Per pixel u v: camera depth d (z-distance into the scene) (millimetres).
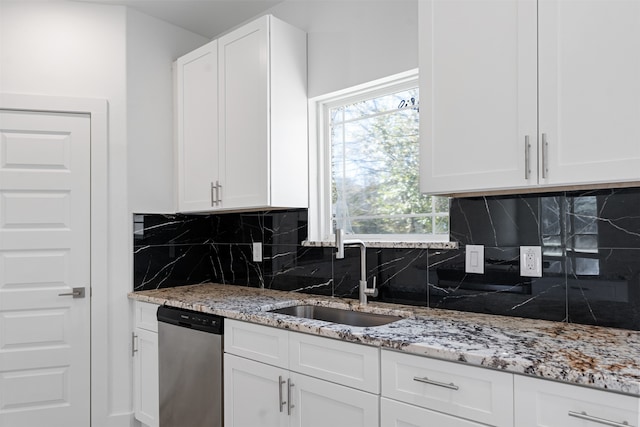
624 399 1058
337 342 1628
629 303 1549
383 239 2365
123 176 2803
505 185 1542
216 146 2662
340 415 1619
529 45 1494
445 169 1697
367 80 2318
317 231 2609
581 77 1391
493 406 1263
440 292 2016
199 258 3174
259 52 2402
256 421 1933
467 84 1644
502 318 1788
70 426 2645
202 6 2840
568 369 1131
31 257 2609
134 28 2879
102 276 2725
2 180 2566
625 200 1560
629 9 1310
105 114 2756
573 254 1665
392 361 1477
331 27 2486
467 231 1938
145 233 2891
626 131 1310
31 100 2607
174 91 3045
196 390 2230
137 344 2734
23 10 2627
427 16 1758
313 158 2611
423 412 1395
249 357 1972
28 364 2588
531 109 1486
